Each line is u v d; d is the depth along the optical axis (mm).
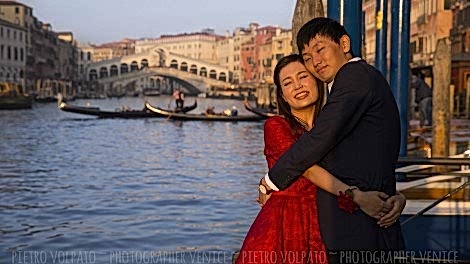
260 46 123812
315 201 3064
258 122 57031
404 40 6152
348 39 3025
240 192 19969
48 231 13938
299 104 3123
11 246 12508
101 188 20859
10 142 38469
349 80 2746
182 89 170000
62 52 137875
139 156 31656
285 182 2867
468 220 5305
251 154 32875
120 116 59500
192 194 19516
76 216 15758
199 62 153125
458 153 11000
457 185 5832
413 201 5363
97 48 197000
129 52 199375
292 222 3074
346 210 2797
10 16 109188
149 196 19094
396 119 2836
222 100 121062
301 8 4734
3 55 100438
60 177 23672
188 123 55188
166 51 155000
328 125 2707
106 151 33969
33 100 104125
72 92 140625
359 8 4555
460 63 26031
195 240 12930
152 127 51062
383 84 2811
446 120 9547
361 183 2777
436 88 9562
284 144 3051
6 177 23578
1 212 16297
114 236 13352
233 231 13812
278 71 3189
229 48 153875
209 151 34406
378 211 2785
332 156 2842
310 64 3072
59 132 46125
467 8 35000
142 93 149250
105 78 139250
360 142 2781
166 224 14648
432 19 39625
